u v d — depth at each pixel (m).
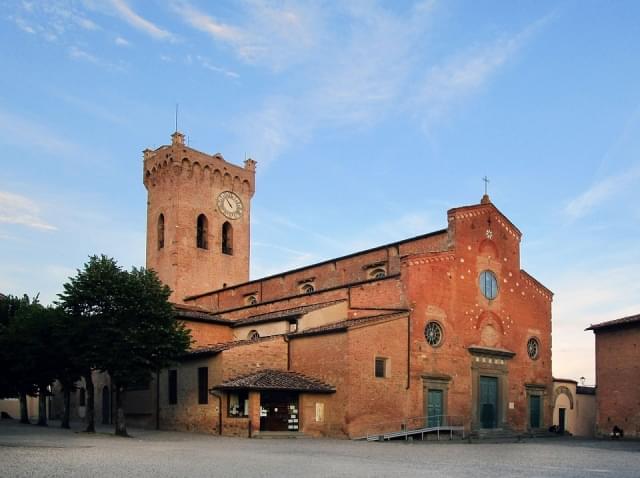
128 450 29.22
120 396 40.94
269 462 25.11
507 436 51.84
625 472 23.80
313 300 54.22
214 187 77.88
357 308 50.69
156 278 43.56
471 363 51.56
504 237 56.84
